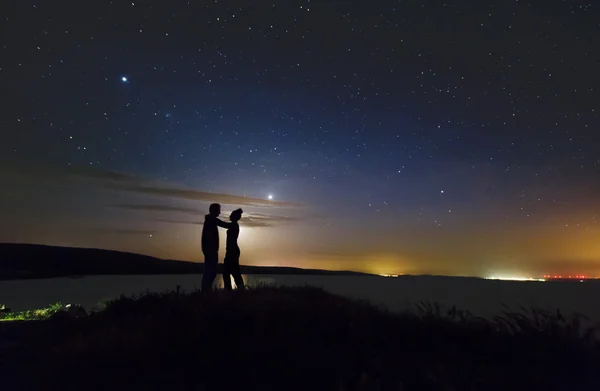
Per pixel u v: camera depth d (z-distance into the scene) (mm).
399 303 10852
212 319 5418
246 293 7125
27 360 5359
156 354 4539
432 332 5078
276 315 5477
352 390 3984
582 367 4285
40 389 4297
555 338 4758
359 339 4859
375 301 11484
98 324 6875
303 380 4098
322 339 4863
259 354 4484
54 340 6332
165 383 4094
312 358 4391
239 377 4148
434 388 4000
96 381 4191
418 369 4219
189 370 4258
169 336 4949
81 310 8836
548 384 4086
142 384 4094
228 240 9641
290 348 4590
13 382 4586
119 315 7461
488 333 5059
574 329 5027
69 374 4391
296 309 5742
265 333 4965
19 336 6652
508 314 5422
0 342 6320
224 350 4574
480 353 4637
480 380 4086
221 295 7074
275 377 4141
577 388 4055
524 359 4418
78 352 4773
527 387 4047
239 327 5164
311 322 5312
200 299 6980
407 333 5070
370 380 3967
